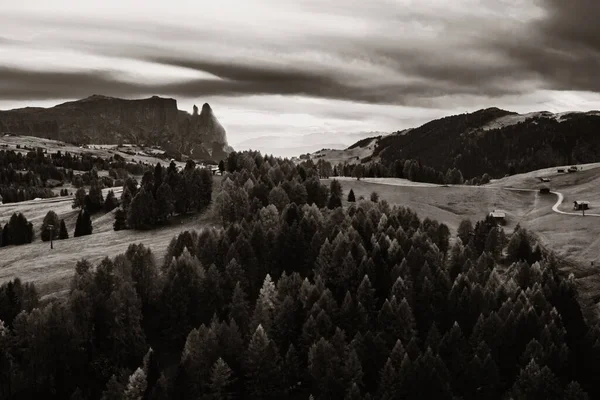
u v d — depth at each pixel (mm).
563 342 97812
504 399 90438
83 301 99250
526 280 122062
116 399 84125
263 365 91625
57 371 92000
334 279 121438
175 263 114312
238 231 137875
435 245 134875
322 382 89375
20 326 95562
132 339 99562
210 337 93500
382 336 101312
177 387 84750
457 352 94375
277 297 109562
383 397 84438
